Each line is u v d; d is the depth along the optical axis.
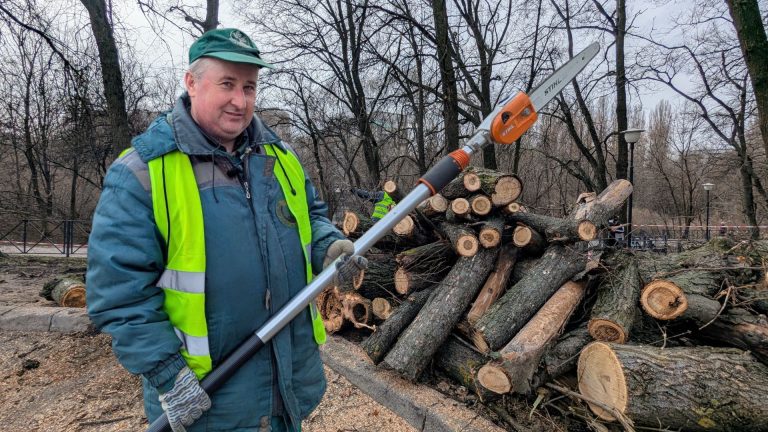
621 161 11.29
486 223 3.63
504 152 13.59
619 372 2.44
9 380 3.16
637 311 3.27
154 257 1.22
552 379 2.84
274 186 1.44
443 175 1.62
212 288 1.27
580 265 3.35
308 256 1.52
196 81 1.31
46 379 3.18
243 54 1.27
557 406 2.76
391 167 14.61
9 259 8.17
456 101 8.71
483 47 10.57
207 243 1.27
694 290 3.29
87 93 6.73
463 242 3.47
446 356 3.21
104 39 4.96
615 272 3.30
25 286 5.86
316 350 1.57
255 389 1.35
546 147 14.39
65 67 6.23
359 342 3.99
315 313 1.57
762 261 3.46
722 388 2.34
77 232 15.45
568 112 11.51
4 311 4.16
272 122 14.69
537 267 3.39
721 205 26.58
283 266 1.40
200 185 1.29
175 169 1.26
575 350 2.85
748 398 2.29
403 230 3.94
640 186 31.19
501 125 1.72
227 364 1.29
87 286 1.20
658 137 28.92
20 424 2.62
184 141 1.27
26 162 19.03
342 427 2.70
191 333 1.25
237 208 1.33
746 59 4.86
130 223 1.18
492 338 2.93
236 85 1.31
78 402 2.86
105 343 3.75
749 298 3.16
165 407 1.20
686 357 2.49
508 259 3.71
